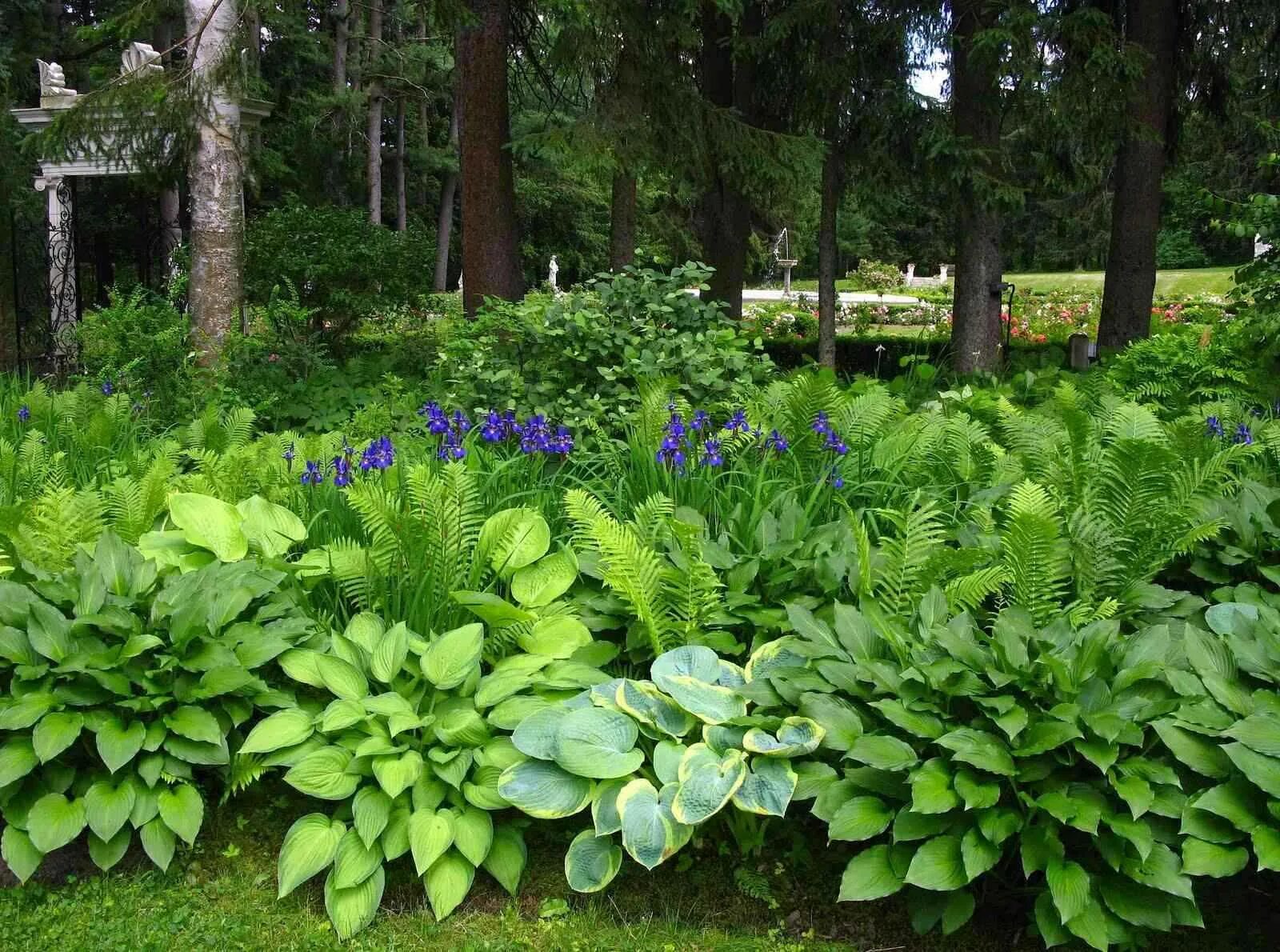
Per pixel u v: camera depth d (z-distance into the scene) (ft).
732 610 11.46
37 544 12.19
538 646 11.20
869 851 8.64
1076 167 39.83
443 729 9.88
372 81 86.43
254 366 28.07
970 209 36.24
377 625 11.26
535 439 14.70
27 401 21.39
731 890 9.66
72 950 8.83
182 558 12.17
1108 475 13.25
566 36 32.04
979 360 36.55
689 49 38.81
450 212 102.17
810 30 36.73
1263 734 8.24
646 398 16.62
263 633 10.58
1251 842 8.23
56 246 40.83
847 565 11.71
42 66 42.09
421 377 31.35
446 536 11.71
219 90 31.81
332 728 9.57
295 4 32.30
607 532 10.59
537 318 20.26
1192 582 12.92
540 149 31.35
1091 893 8.26
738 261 38.88
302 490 14.29
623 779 9.59
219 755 9.59
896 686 9.21
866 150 38.52
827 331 40.68
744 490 13.85
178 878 9.72
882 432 17.20
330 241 35.42
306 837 9.38
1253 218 25.40
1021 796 8.25
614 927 9.25
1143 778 8.31
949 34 35.50
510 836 9.71
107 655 9.75
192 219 32.35
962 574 11.41
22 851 9.27
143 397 24.80
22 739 9.65
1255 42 38.86
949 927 8.39
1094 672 9.07
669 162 33.60
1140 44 35.27
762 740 9.17
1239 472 16.30
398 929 9.18
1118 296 37.47
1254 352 26.32
